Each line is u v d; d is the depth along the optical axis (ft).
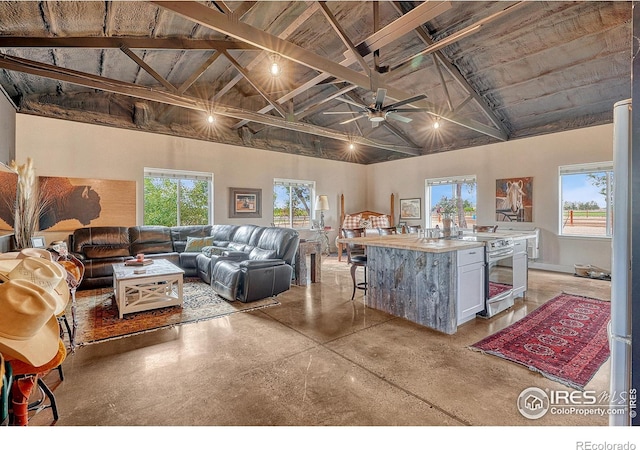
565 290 14.15
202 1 10.34
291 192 25.52
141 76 15.61
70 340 8.19
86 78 13.02
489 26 13.64
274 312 11.43
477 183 22.16
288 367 7.35
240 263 12.94
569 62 14.56
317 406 5.85
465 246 9.72
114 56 13.20
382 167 28.99
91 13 10.01
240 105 21.18
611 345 3.71
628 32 12.46
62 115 15.94
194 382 6.71
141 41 12.04
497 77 16.78
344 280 17.07
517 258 12.37
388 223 26.99
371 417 5.53
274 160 24.04
